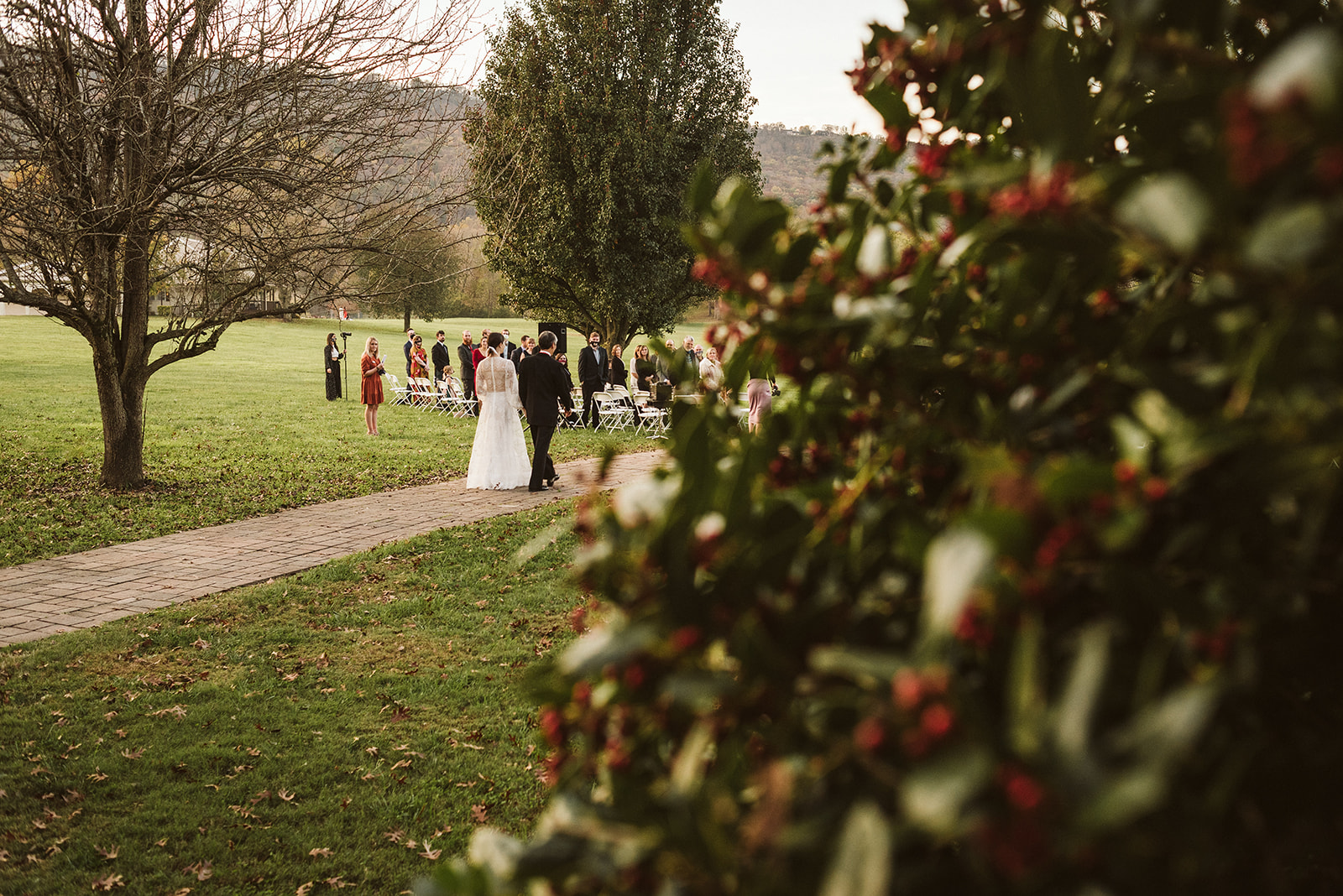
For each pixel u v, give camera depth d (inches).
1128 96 39.3
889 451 40.3
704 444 38.5
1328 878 35.7
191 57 416.8
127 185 393.1
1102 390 38.2
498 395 498.9
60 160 383.6
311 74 410.0
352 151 433.1
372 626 274.5
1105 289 41.0
